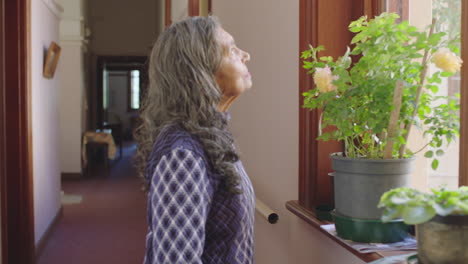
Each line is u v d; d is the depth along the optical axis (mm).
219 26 1336
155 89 1290
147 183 1233
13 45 4066
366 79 1452
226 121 1303
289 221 2539
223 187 1214
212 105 1257
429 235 870
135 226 6027
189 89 1239
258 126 3111
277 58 2676
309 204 2143
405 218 785
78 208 7047
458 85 1515
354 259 1754
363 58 1436
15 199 4117
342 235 1490
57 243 5254
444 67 1200
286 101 2535
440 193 843
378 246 1416
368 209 1411
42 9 5086
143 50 12516
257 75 3098
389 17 1409
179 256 1074
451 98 1550
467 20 1268
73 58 9586
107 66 16531
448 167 1574
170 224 1087
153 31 12523
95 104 12133
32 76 4637
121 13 12422
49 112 5551
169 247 1078
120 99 19250
